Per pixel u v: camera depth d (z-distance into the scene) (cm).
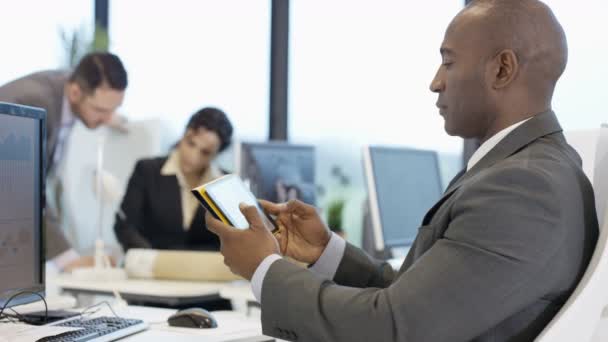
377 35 427
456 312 115
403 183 304
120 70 377
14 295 150
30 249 155
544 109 134
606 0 337
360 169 436
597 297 122
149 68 452
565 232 119
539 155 126
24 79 361
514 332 123
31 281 156
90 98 373
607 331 132
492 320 117
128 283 286
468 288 115
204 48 455
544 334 119
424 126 406
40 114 157
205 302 301
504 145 130
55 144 374
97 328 146
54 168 382
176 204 353
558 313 121
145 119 429
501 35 131
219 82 457
